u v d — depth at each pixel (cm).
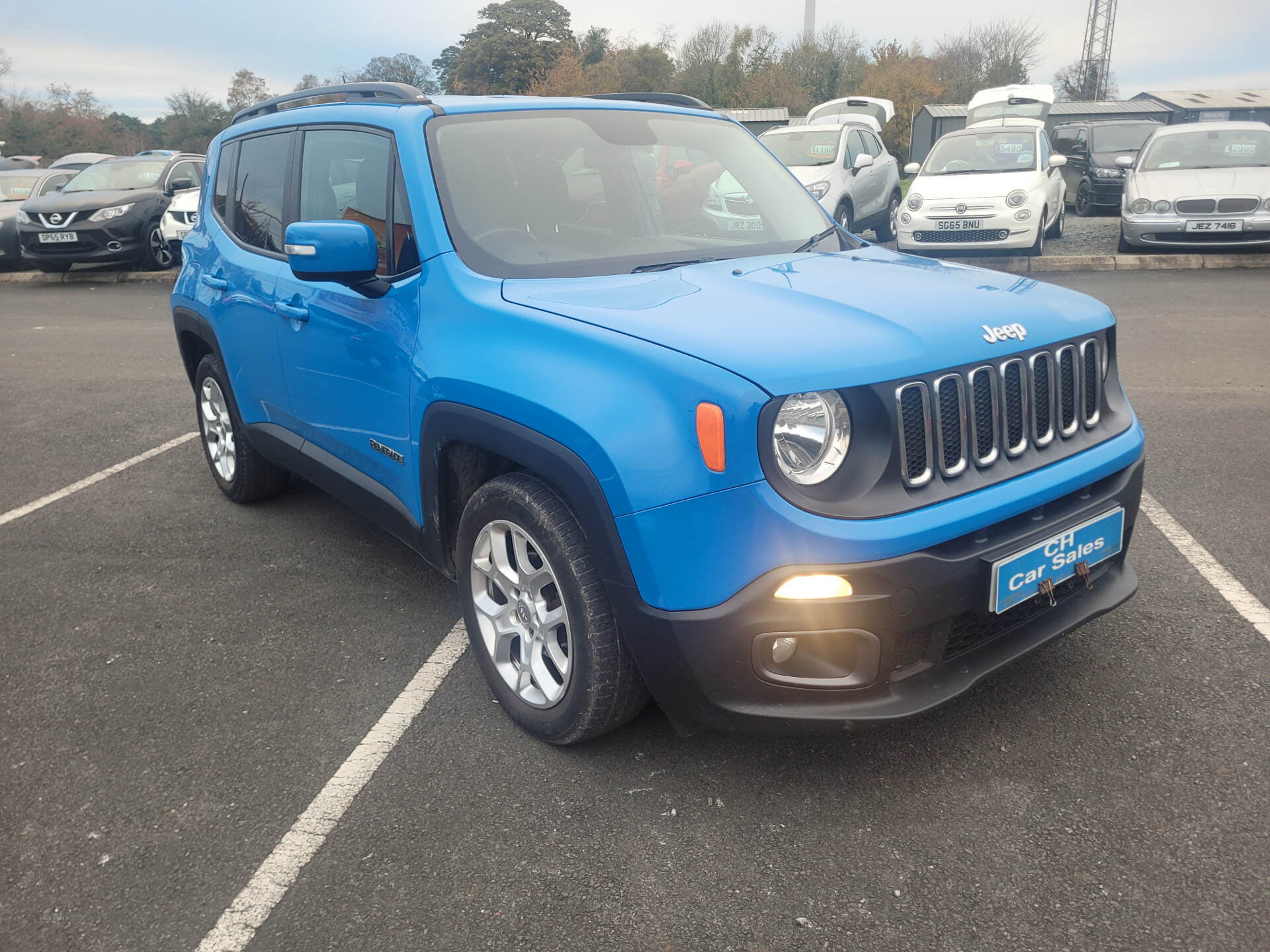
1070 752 250
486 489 259
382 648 325
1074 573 241
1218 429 515
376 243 281
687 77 5750
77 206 1370
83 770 262
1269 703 267
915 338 221
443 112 309
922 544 210
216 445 469
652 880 213
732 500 203
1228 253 1113
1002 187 1119
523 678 269
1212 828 220
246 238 396
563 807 239
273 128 387
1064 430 250
